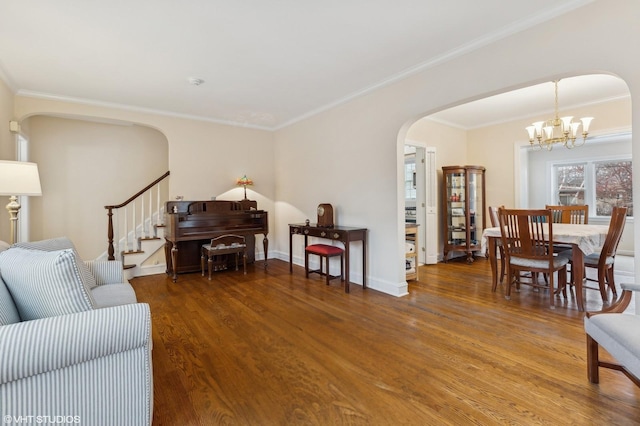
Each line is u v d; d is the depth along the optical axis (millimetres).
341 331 2594
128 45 2725
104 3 2145
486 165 5781
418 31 2557
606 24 2049
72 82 3525
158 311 3066
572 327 2629
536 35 2367
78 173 4906
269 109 4625
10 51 2807
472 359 2119
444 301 3344
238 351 2254
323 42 2719
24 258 1397
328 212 4098
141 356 1328
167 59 3002
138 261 4465
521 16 2357
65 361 1146
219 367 2037
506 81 2545
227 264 4895
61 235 4789
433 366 2035
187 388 1807
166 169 5559
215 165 5164
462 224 5457
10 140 3541
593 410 1583
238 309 3117
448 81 2959
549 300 3330
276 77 3463
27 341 1081
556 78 2344
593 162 6742
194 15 2303
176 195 4820
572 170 7059
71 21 2350
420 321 2795
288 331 2598
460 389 1784
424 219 5309
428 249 5316
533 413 1571
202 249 4520
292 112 4789
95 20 2344
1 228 3430
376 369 2006
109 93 3895
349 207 4176
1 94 3268
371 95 3789
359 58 3023
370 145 3840
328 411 1605
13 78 3391
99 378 1245
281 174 5582
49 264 1265
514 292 3664
